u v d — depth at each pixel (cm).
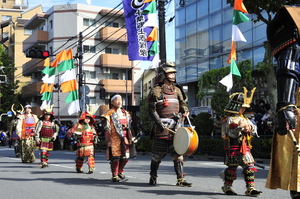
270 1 1241
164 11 1493
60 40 4456
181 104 690
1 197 601
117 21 4575
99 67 4466
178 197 571
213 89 2577
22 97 5003
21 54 5738
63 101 4419
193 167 1164
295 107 306
